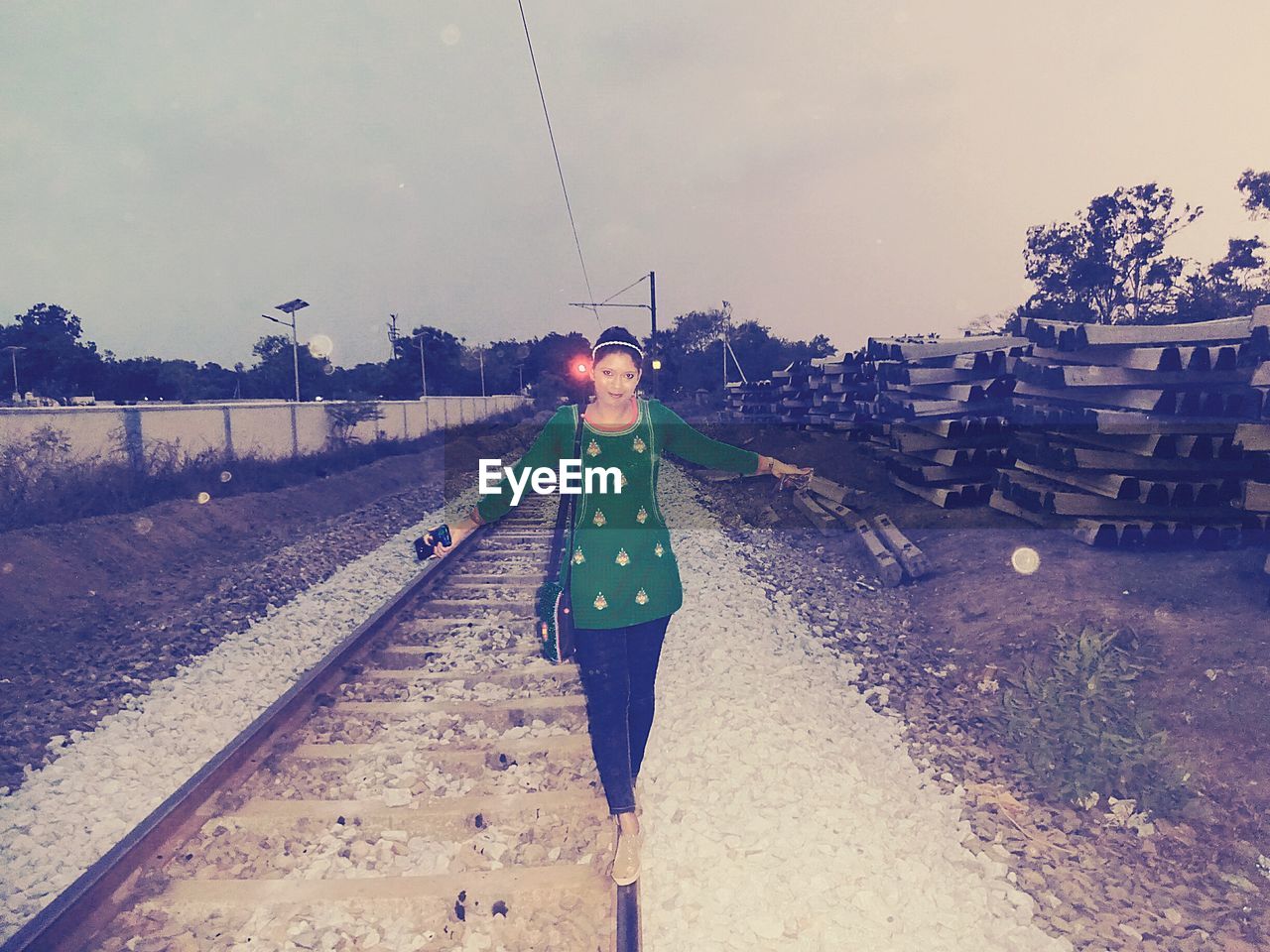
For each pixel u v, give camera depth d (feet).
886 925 8.31
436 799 11.21
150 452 40.01
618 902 8.32
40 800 11.85
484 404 168.35
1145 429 23.20
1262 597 16.60
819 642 18.93
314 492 44.88
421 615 21.54
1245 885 9.48
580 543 8.70
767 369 217.15
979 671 16.65
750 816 10.28
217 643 20.13
